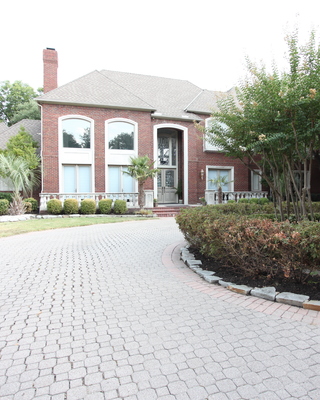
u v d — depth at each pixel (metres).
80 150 16.16
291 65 4.75
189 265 5.21
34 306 3.54
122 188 17.08
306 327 2.88
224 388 2.00
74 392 1.97
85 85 17.44
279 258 3.83
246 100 5.59
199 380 2.09
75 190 16.27
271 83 4.68
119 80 21.16
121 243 7.73
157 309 3.41
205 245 5.00
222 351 2.47
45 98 15.30
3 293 4.02
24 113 32.09
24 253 6.59
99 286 4.28
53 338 2.74
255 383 2.04
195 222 5.35
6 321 3.12
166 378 2.12
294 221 5.98
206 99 20.80
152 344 2.61
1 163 14.23
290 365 2.25
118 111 16.78
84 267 5.37
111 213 15.84
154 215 15.18
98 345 2.60
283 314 3.18
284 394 1.92
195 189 19.05
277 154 5.94
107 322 3.08
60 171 15.76
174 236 8.81
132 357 2.40
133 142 17.28
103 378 2.12
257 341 2.63
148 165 15.73
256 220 4.35
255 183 20.78
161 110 18.72
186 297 3.77
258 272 4.18
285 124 4.95
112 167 16.95
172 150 19.98
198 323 3.02
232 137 5.96
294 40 4.70
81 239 8.44
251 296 3.75
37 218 13.95
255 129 5.28
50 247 7.26
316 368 2.21
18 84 38.00
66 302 3.67
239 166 20.23
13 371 2.22
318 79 4.41
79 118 16.12
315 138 5.11
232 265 4.60
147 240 8.15
